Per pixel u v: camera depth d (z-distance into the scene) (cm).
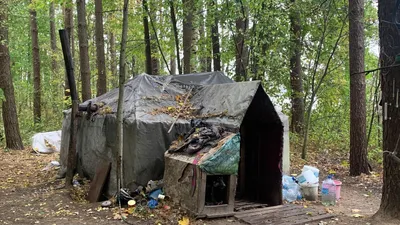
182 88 796
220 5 1052
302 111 1327
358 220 534
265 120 648
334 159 1135
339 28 1109
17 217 558
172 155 612
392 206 525
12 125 1274
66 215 567
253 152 693
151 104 716
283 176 722
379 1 530
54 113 1914
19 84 2002
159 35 1401
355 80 910
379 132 1220
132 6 1494
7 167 1001
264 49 1077
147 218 541
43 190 750
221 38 1160
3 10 1183
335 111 1384
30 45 2062
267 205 632
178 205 572
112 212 580
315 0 1032
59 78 2002
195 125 650
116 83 2230
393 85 512
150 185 634
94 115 802
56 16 2366
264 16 1009
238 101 612
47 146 1241
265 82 1094
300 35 1119
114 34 2006
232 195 558
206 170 531
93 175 787
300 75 1238
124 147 677
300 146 1275
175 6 1215
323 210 590
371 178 871
